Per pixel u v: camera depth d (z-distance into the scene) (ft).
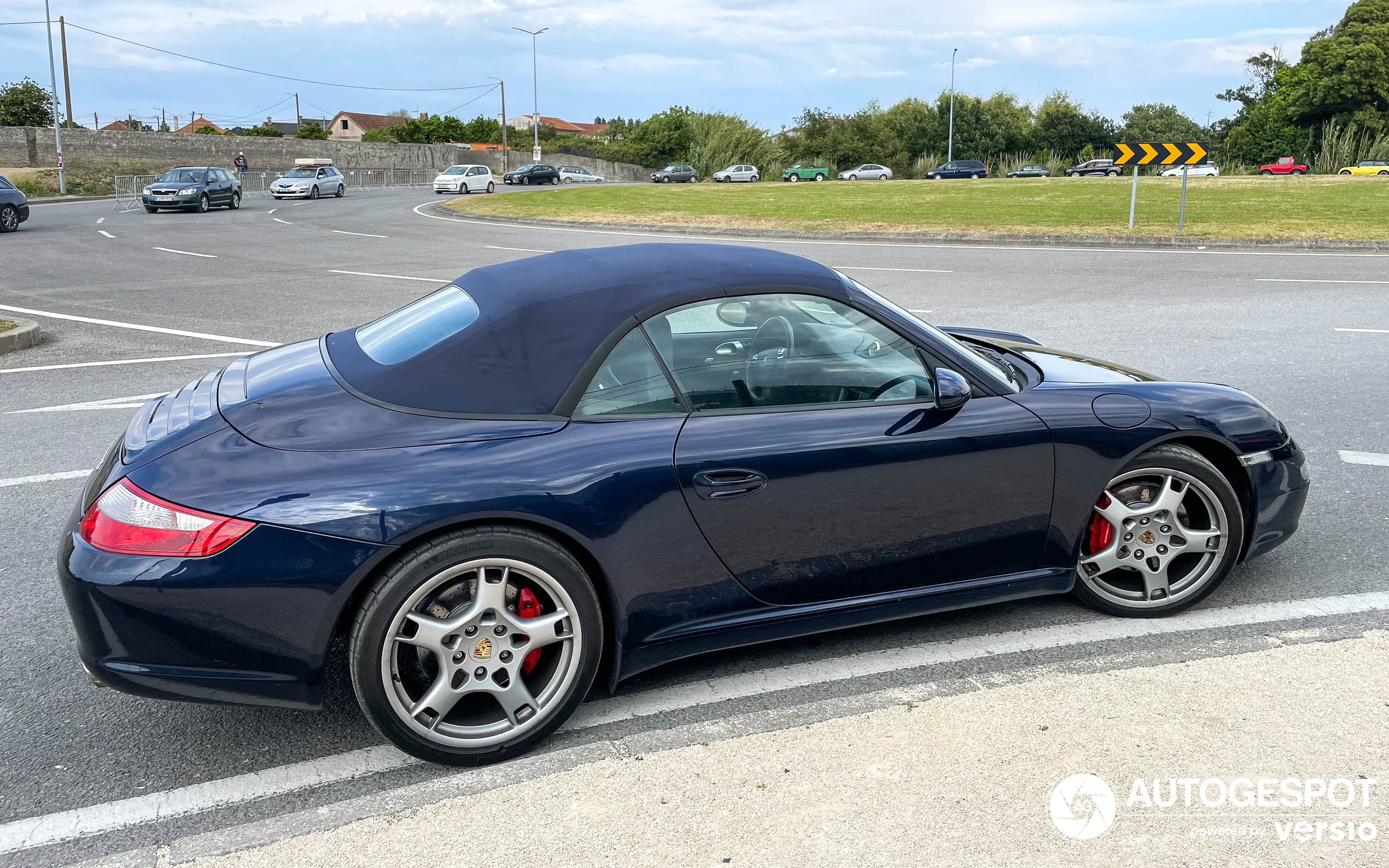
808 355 10.18
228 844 8.02
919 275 46.91
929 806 8.29
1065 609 11.98
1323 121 265.13
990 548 10.80
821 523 9.95
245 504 8.36
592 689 10.40
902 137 293.02
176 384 24.64
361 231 77.25
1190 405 11.43
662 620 9.70
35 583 13.11
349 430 8.98
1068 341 29.01
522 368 9.39
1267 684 10.09
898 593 10.62
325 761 9.22
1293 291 40.09
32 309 37.32
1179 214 75.05
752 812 8.27
